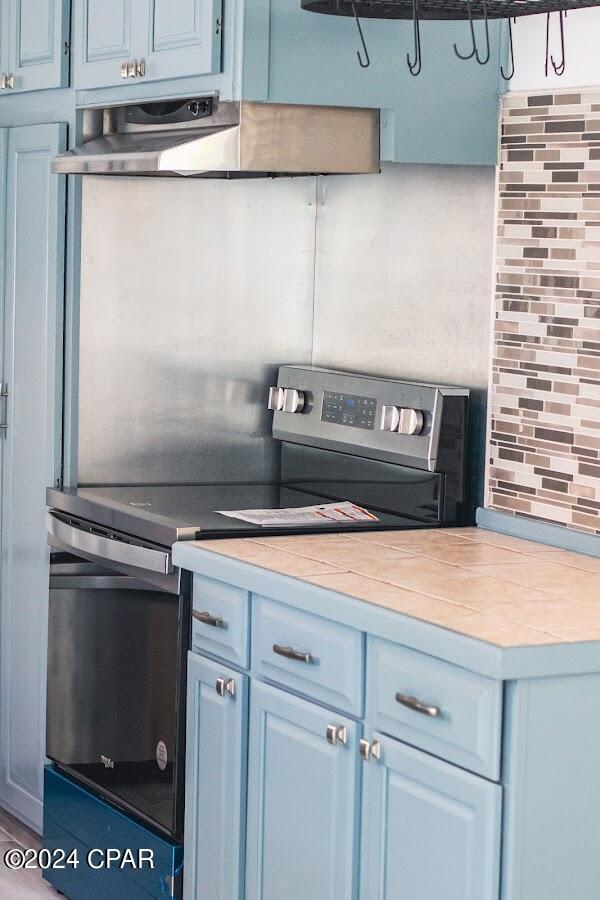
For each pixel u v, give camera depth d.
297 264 4.00
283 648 2.78
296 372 3.88
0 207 4.08
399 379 3.73
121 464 3.83
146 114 3.60
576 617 2.46
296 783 2.78
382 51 3.25
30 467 3.94
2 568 4.14
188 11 3.24
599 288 3.09
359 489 3.66
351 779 2.63
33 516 3.92
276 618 2.82
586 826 2.36
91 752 3.55
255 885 2.91
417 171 3.63
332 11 3.03
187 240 3.84
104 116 3.79
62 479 3.79
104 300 3.76
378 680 2.55
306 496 3.78
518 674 2.25
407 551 3.05
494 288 3.39
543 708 2.30
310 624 2.72
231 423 3.95
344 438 3.67
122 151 3.41
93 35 3.64
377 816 2.57
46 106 3.89
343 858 2.65
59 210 3.74
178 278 3.84
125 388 3.81
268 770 2.87
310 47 3.18
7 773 4.13
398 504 3.53
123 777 3.42
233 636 2.94
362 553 3.01
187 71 3.25
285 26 3.15
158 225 3.80
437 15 3.06
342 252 3.91
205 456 3.93
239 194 3.90
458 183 3.50
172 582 3.17
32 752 3.96
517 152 3.32
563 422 3.20
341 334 3.93
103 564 3.42
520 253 3.31
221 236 3.89
